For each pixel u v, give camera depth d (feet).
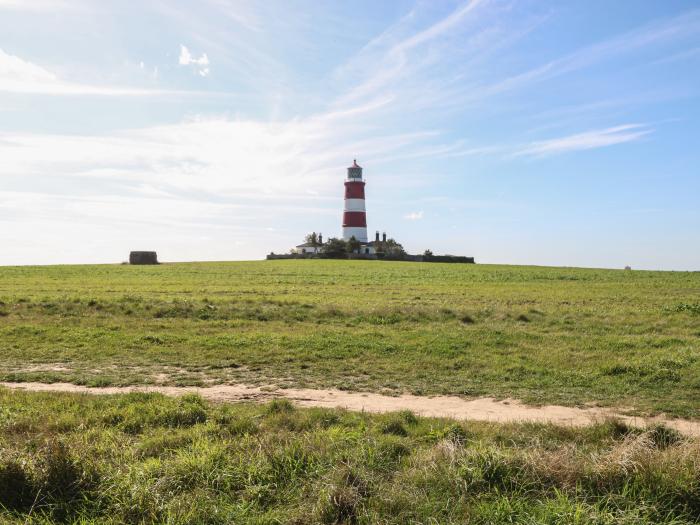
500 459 24.80
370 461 25.41
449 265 270.05
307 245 408.87
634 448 25.32
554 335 70.95
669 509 21.80
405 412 35.73
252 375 51.93
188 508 21.76
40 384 48.01
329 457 25.73
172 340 67.36
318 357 59.31
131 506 21.70
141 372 52.75
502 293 128.67
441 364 55.72
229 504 22.25
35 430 31.78
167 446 28.55
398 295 122.52
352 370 53.88
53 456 23.99
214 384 48.57
